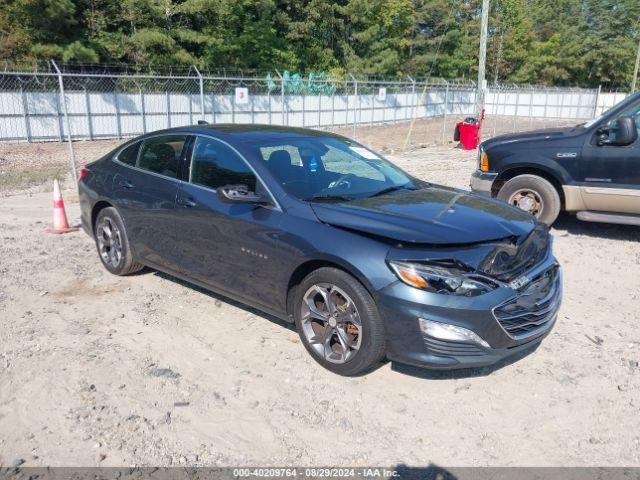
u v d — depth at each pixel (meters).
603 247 7.23
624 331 4.81
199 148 4.98
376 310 3.71
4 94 25.81
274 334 4.66
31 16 28.80
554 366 4.21
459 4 55.31
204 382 3.94
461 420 3.56
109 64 31.27
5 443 3.29
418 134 31.56
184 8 33.81
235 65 37.53
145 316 4.97
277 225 4.17
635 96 7.02
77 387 3.85
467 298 3.52
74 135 27.84
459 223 3.94
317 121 35.97
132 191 5.45
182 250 4.98
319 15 43.34
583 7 65.44
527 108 47.53
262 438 3.36
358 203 4.27
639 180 6.89
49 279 5.88
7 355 4.27
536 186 7.59
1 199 10.69
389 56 47.31
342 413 3.61
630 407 3.71
